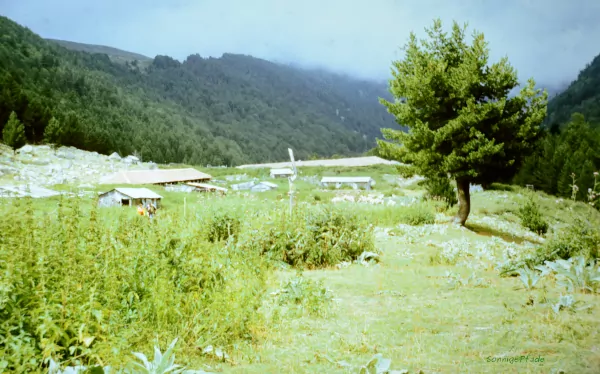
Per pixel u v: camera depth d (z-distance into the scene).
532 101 21.31
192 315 4.97
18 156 91.00
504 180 22.67
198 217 11.64
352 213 12.29
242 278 6.59
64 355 4.00
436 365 4.04
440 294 7.09
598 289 6.82
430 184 29.47
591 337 4.62
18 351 3.50
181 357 4.30
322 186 84.25
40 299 4.07
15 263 4.38
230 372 4.09
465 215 21.62
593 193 10.46
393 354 4.37
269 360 4.39
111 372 3.62
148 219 7.69
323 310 6.10
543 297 6.36
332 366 4.18
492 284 7.76
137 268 5.48
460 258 11.64
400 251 12.78
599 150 59.22
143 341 4.43
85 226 6.52
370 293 7.30
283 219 11.02
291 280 7.45
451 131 20.56
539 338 4.66
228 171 107.44
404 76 22.69
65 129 118.12
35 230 5.68
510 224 23.62
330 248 10.85
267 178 94.69
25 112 114.88
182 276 5.68
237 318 5.04
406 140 22.12
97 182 77.81
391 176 93.44
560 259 8.46
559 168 50.34
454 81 21.23
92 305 4.18
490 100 21.47
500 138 21.28
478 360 4.12
